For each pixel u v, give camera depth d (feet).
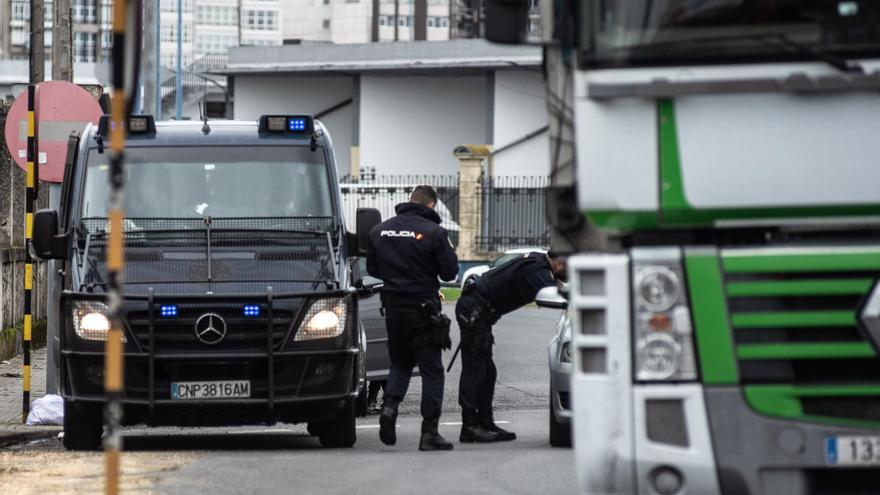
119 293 54.34
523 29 58.39
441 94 531.91
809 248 54.60
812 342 54.54
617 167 55.67
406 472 85.40
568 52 58.08
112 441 54.13
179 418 98.22
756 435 54.34
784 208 55.52
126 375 97.50
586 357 55.52
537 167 503.20
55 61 166.71
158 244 102.63
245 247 102.78
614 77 55.77
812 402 54.80
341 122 558.56
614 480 54.95
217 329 97.55
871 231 56.75
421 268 100.22
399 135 535.19
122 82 54.34
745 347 54.60
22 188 208.03
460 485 80.33
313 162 108.06
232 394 97.71
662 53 55.83
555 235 58.59
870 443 54.24
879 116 55.47
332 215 106.01
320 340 98.89
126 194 105.40
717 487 54.49
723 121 55.42
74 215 104.94
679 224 55.72
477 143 528.63
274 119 109.19
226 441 112.27
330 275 100.83
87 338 98.43
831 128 55.52
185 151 107.45
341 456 93.81
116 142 54.24
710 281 54.65
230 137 108.78
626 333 54.80
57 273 116.98
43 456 92.12
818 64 55.52
